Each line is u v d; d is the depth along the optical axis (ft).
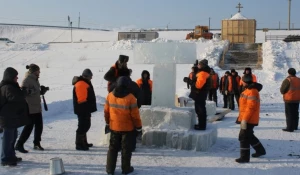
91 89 26.27
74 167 22.35
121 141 21.27
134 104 20.65
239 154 25.79
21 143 25.46
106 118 21.26
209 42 133.18
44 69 103.40
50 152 25.85
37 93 25.62
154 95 28.81
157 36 176.76
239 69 97.25
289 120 33.91
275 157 25.12
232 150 27.04
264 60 102.83
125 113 20.63
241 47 123.95
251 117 23.70
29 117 24.00
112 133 21.02
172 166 22.75
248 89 23.88
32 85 25.23
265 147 27.91
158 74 28.58
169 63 28.14
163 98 28.63
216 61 100.12
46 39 262.88
